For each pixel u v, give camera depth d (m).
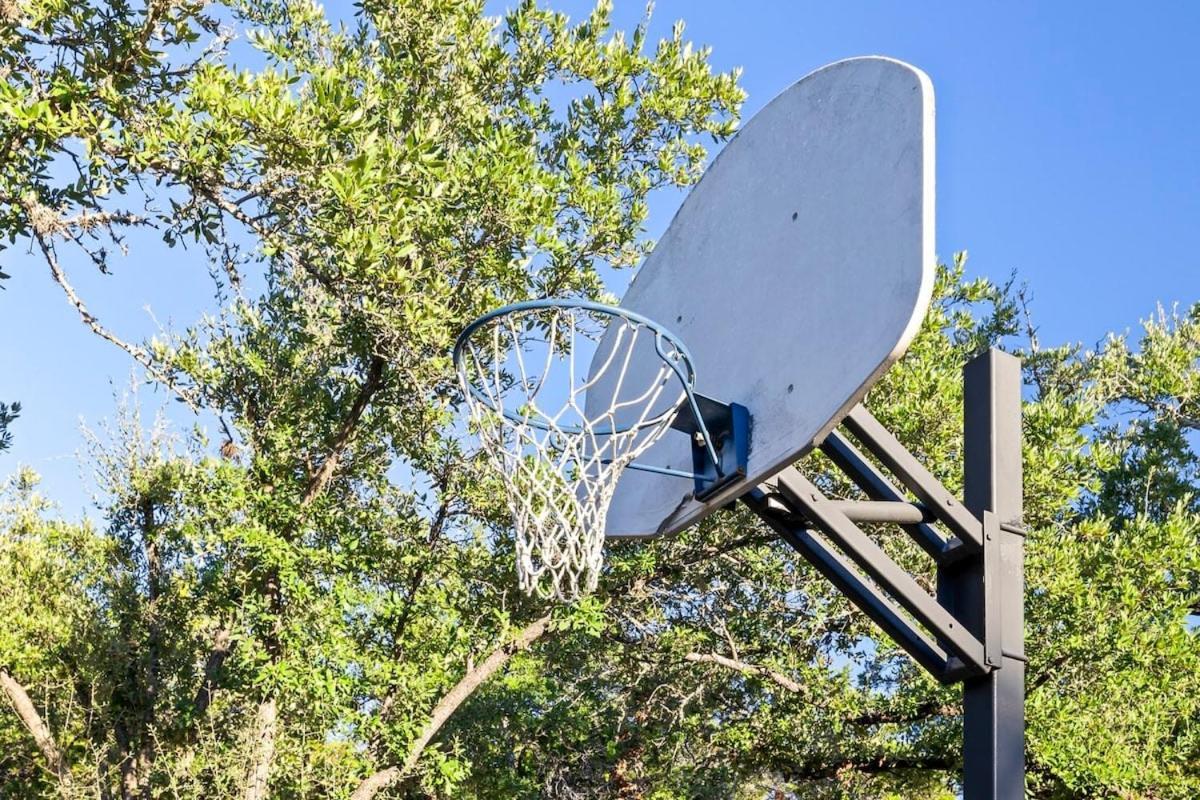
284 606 11.06
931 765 12.52
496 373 5.28
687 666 12.24
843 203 4.91
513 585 11.61
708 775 13.39
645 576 11.71
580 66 11.16
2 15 6.87
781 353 5.04
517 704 13.52
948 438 11.16
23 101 6.86
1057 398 14.20
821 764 12.98
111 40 7.22
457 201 9.48
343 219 7.89
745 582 12.02
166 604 12.70
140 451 12.97
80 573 13.88
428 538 11.96
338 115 7.68
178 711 11.83
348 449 11.88
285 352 11.58
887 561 5.05
